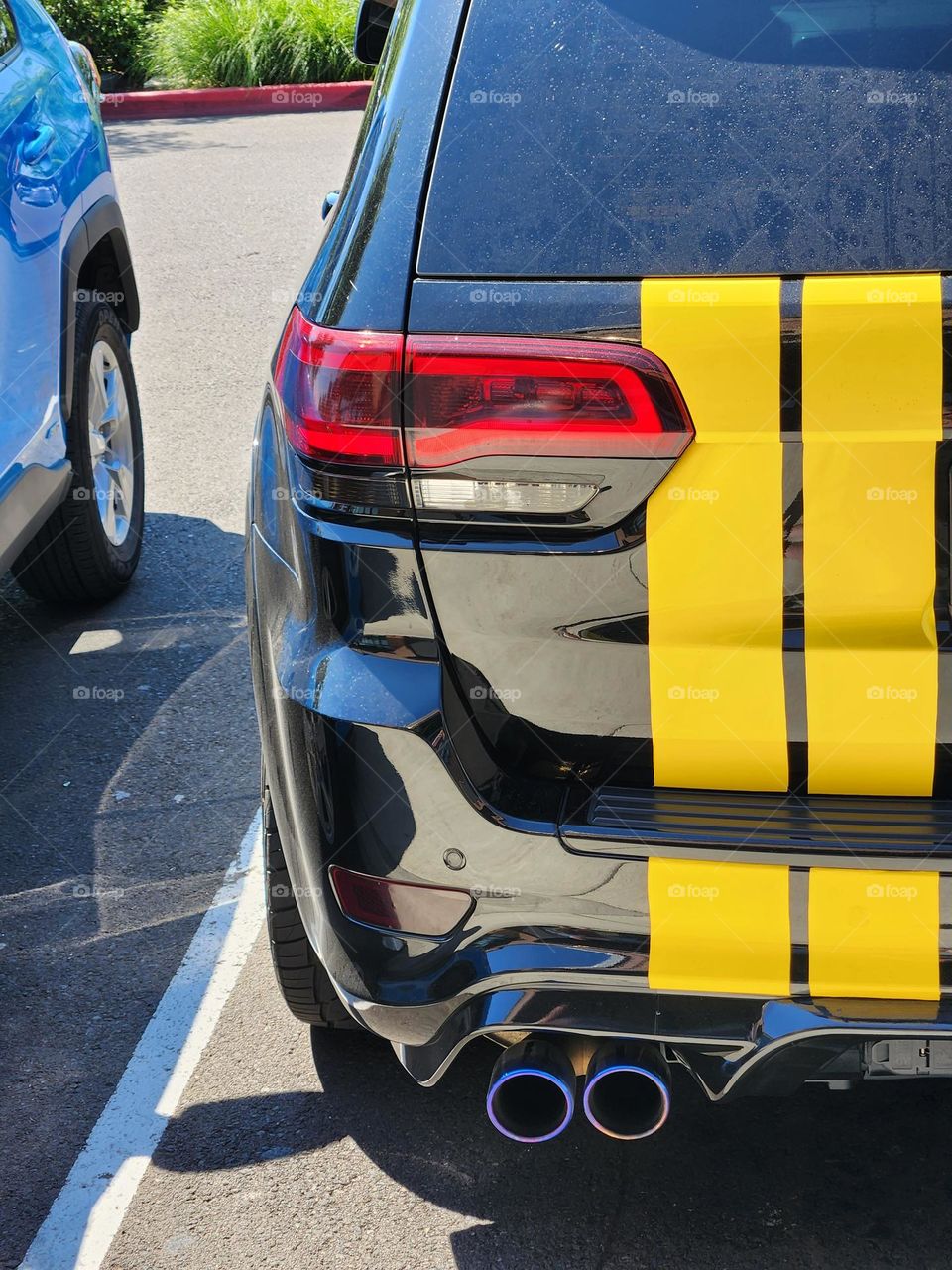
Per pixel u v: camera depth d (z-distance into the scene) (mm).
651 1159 2354
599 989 1923
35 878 3180
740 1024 1906
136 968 2883
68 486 3875
